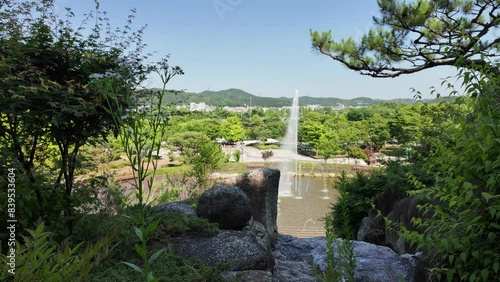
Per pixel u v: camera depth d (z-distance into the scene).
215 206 4.58
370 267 3.93
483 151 1.99
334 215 8.38
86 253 1.49
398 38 9.02
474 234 2.15
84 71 3.32
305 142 68.81
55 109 3.13
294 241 5.86
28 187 3.09
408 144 7.34
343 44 9.52
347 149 54.91
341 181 2.12
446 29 8.55
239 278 2.89
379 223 7.00
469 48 6.46
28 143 3.48
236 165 48.59
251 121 88.06
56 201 3.21
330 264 1.95
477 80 2.31
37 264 1.35
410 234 2.52
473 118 2.57
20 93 2.82
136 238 3.17
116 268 2.60
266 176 6.10
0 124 3.11
